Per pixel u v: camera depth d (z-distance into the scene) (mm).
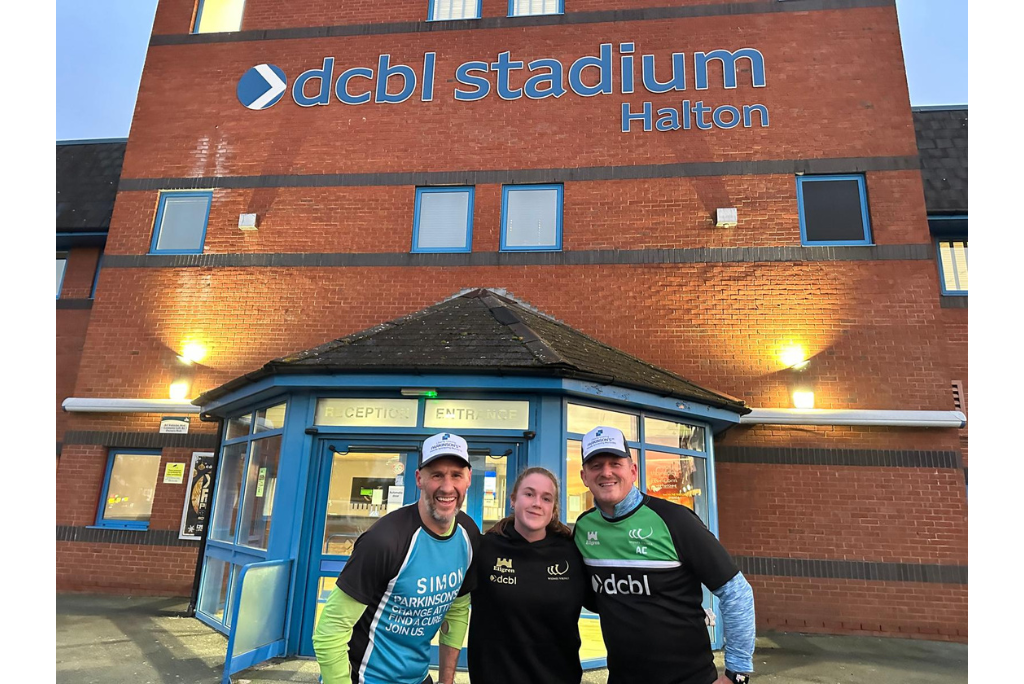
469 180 10117
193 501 9414
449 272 9742
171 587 9164
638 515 3008
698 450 7559
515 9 11008
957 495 8148
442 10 11172
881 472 8352
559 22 10625
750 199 9523
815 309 9008
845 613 7957
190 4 11609
